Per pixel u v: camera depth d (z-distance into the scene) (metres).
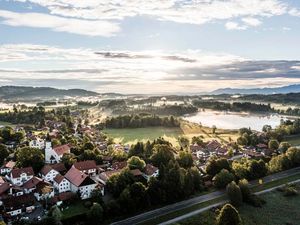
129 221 135.12
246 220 142.12
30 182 150.62
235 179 180.62
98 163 192.00
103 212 135.25
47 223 121.38
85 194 148.25
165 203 153.00
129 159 186.12
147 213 142.88
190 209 147.62
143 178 170.88
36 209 136.25
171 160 174.12
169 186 155.25
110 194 153.50
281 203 159.38
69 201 143.00
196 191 168.50
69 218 129.00
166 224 133.25
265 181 185.75
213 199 159.00
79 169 171.62
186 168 194.38
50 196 144.62
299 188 175.88
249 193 159.75
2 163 188.88
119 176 153.50
